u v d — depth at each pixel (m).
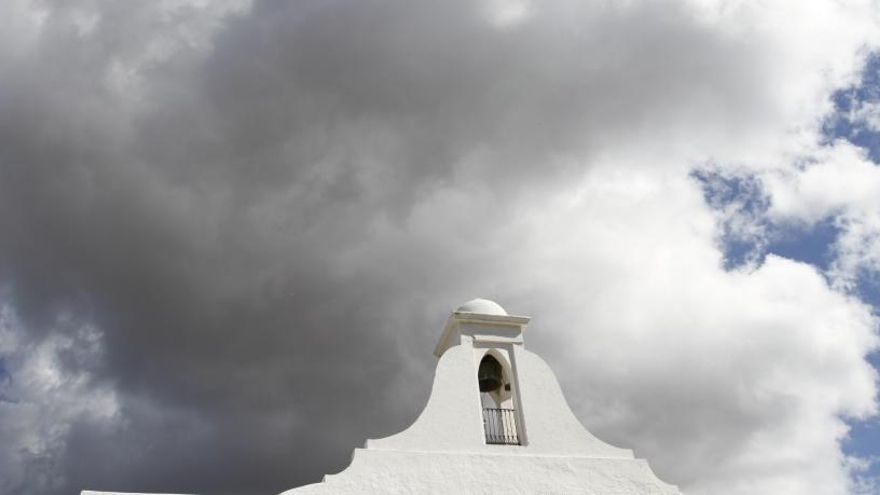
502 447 15.22
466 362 16.30
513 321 17.17
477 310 17.38
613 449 15.88
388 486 13.90
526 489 14.66
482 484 14.48
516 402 16.16
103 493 13.11
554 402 16.23
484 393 17.70
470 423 15.33
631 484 15.40
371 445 14.43
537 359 16.84
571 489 14.95
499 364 17.42
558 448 15.53
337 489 13.59
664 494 15.38
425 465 14.41
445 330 17.47
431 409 15.30
